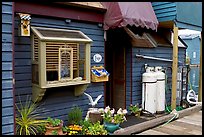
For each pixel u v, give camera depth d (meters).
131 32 5.67
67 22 4.29
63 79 3.91
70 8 4.25
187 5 5.84
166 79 6.68
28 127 3.63
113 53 6.08
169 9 5.60
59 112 4.27
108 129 4.18
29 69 3.85
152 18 5.00
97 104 4.89
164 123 5.18
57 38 3.74
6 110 3.05
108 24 4.70
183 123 5.20
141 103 6.00
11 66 3.08
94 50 4.76
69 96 4.42
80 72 4.23
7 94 3.05
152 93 5.61
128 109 5.78
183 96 6.77
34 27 3.80
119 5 4.53
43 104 4.03
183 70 6.82
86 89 4.68
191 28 6.13
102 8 4.63
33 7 3.79
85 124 4.12
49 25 4.06
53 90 4.16
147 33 6.36
